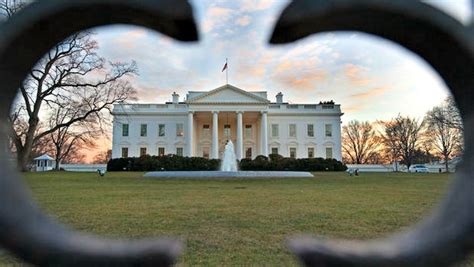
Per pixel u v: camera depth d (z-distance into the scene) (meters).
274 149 61.28
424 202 9.14
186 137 60.22
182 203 8.75
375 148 74.75
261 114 58.12
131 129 60.44
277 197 10.43
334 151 61.44
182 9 0.71
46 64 27.70
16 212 0.80
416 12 0.75
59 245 0.79
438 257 0.77
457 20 0.78
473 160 0.84
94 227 5.59
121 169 49.62
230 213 7.02
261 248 4.40
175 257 0.79
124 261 0.76
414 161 69.62
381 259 0.74
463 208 0.80
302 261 0.76
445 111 44.84
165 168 48.03
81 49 29.61
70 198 9.92
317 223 5.98
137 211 7.29
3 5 15.22
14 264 3.67
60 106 31.23
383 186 16.31
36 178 21.83
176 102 63.84
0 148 0.84
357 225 5.83
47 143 56.97
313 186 16.05
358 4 0.72
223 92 57.00
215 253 4.20
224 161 37.56
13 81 0.87
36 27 0.79
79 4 0.74
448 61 0.85
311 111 61.84
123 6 0.72
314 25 0.75
